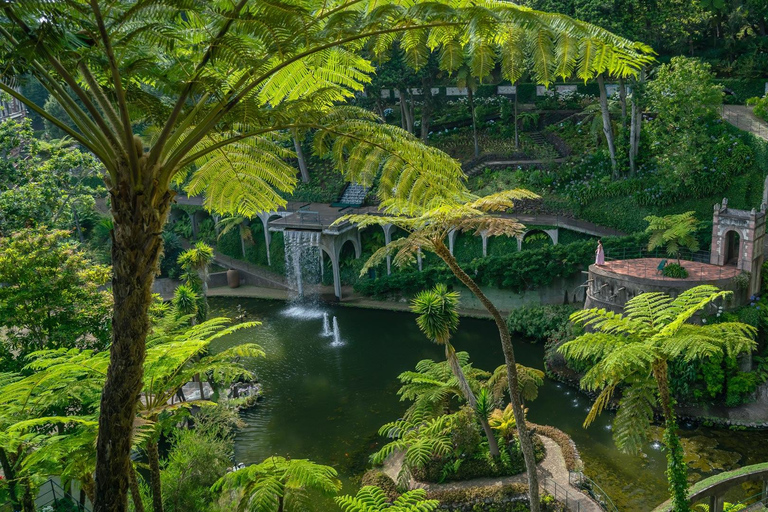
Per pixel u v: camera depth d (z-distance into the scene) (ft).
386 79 141.38
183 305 96.94
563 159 145.38
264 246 154.81
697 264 106.73
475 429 77.10
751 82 148.46
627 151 135.85
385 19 22.70
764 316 95.45
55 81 22.80
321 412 95.50
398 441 75.10
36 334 65.31
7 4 20.93
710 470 78.84
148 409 43.75
